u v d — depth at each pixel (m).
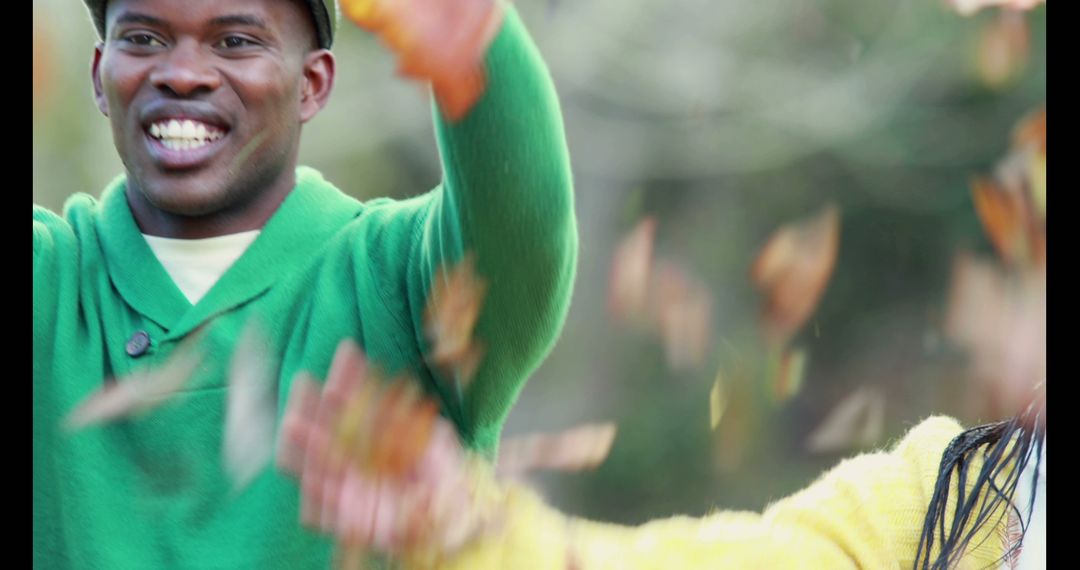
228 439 3.84
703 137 15.95
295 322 4.05
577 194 15.91
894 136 15.64
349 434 3.06
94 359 4.02
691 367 14.82
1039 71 14.63
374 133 16.16
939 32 15.37
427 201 4.16
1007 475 3.09
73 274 4.12
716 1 15.98
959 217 15.57
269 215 4.14
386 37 2.96
